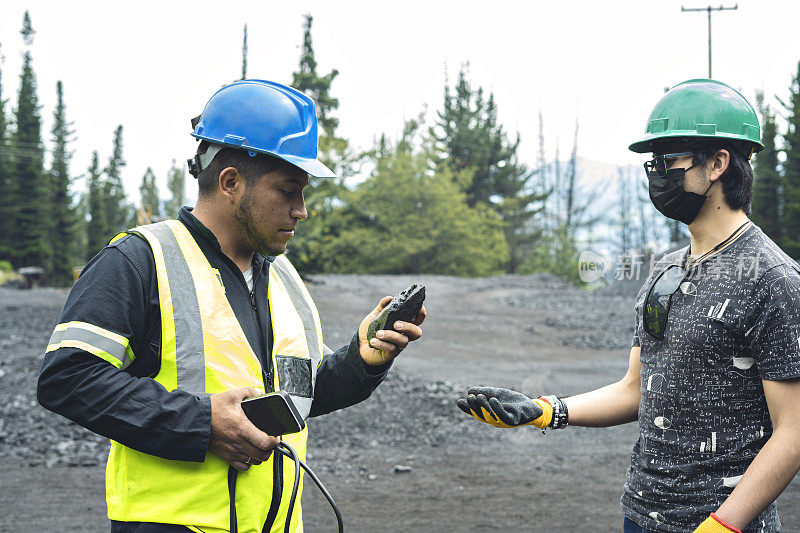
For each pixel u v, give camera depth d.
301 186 1.92
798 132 42.91
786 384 1.83
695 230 2.09
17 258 56.69
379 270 48.62
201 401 1.68
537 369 12.73
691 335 1.96
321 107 48.41
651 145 2.18
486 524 4.95
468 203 63.19
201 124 1.92
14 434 7.29
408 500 5.54
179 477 1.73
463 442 7.61
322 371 2.14
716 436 1.94
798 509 5.16
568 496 5.69
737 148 2.01
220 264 1.89
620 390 2.35
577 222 63.06
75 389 1.64
